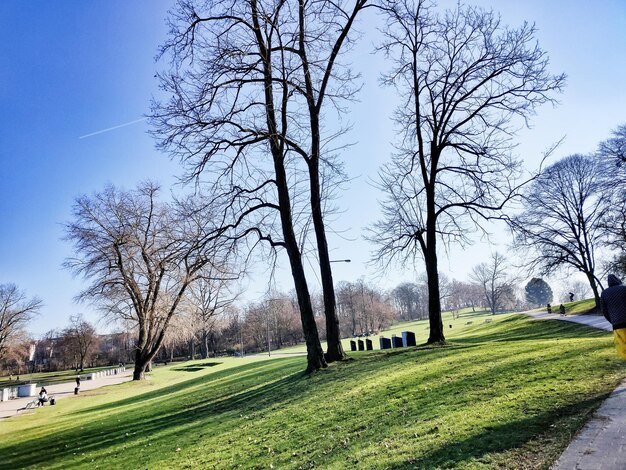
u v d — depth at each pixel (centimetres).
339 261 1914
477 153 2122
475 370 1080
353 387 1200
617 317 798
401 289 13775
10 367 11394
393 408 907
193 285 3203
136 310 4372
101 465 1080
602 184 4100
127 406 2302
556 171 4525
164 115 1532
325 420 955
